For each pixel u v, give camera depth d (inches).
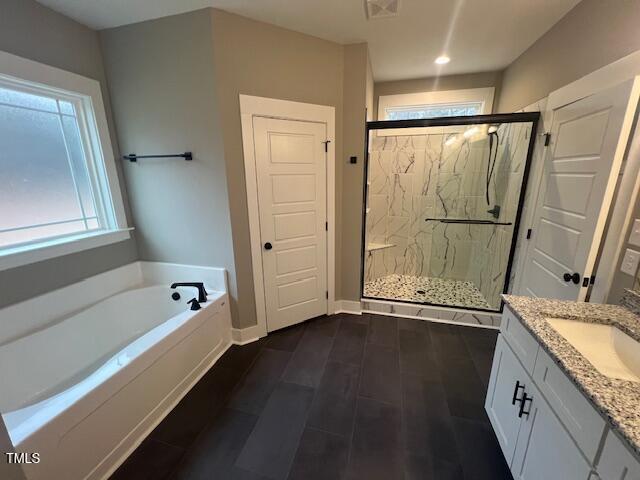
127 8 71.9
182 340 72.7
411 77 130.0
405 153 134.3
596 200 59.1
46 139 76.4
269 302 98.7
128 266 96.1
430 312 109.5
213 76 75.9
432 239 140.9
